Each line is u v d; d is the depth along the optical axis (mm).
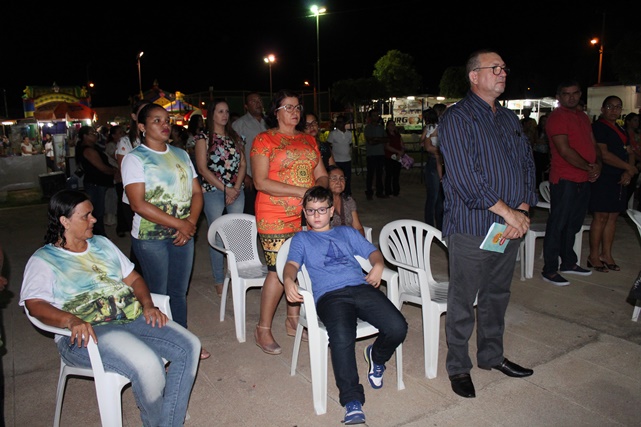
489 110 3045
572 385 3328
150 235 3406
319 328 3035
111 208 8617
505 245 3066
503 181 3000
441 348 3906
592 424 2914
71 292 2723
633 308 4578
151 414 2604
